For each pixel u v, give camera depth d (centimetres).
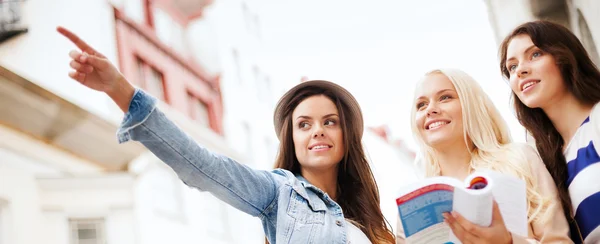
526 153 211
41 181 731
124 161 795
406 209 172
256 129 967
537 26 229
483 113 222
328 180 219
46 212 729
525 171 206
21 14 762
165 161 173
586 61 226
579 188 207
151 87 918
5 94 723
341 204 222
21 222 705
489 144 218
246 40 977
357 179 223
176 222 827
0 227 692
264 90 959
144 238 776
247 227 926
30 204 719
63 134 761
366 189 222
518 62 230
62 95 761
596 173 204
